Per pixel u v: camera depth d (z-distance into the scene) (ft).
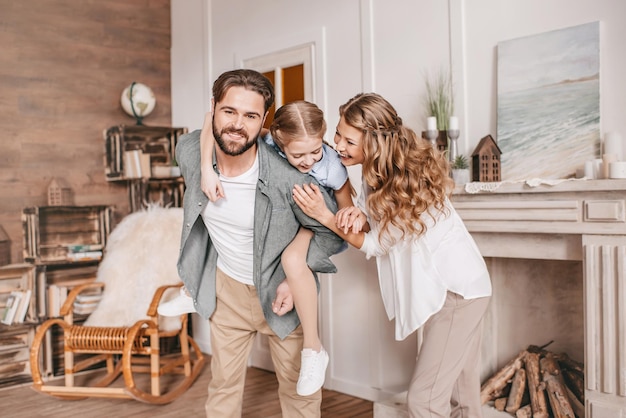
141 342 11.58
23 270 12.84
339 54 11.84
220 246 7.75
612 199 7.36
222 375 8.13
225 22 14.58
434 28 10.31
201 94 15.38
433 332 7.07
